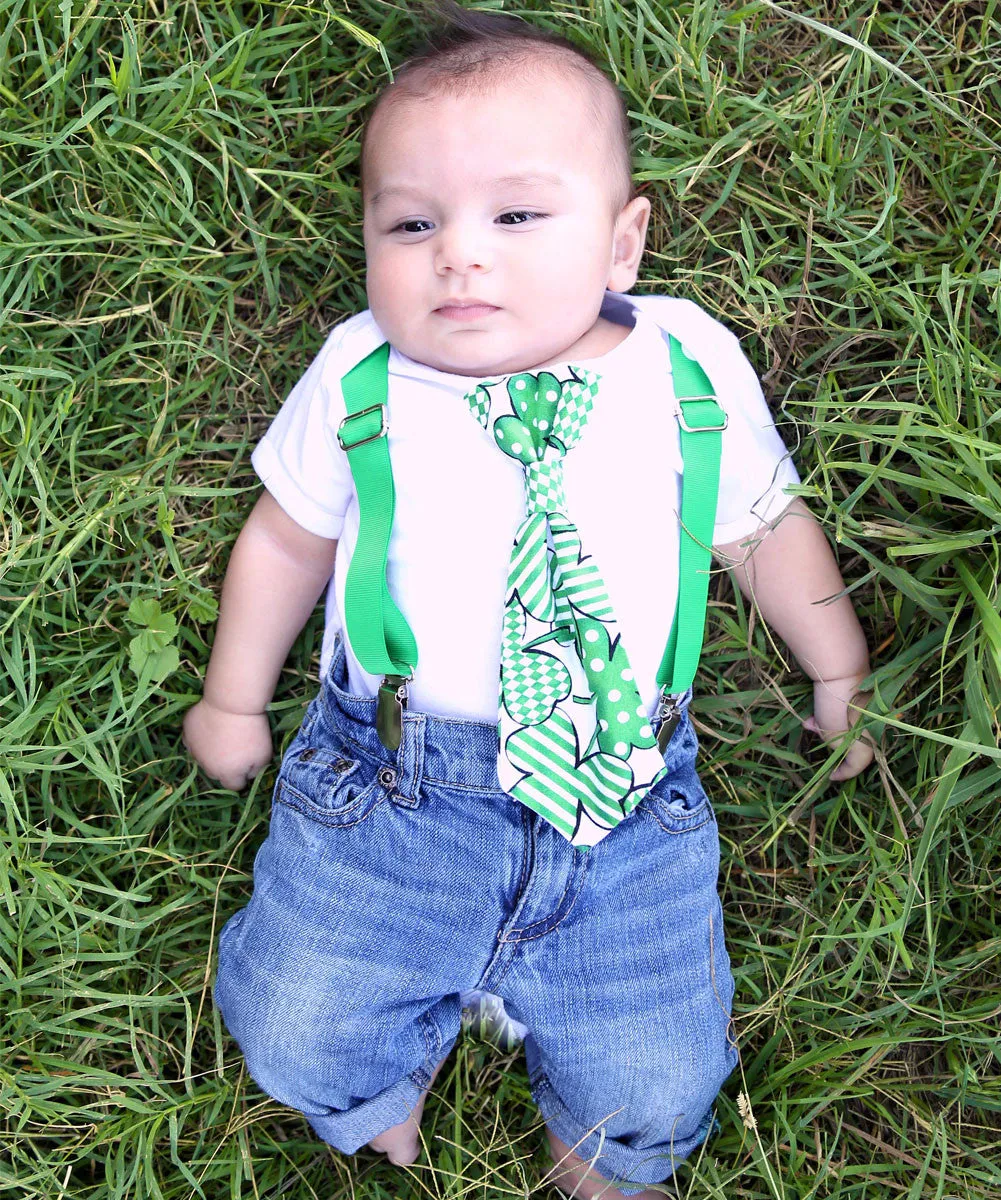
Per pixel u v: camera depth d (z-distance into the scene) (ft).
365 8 5.97
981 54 6.03
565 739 4.90
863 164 6.06
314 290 6.29
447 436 5.23
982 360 5.56
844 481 6.13
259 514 5.82
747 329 6.16
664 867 5.24
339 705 5.40
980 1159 5.53
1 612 5.82
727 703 6.22
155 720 6.11
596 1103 5.26
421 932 5.13
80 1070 5.65
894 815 5.95
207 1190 5.95
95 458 6.10
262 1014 5.11
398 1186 5.99
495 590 5.14
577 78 5.10
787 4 6.08
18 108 5.72
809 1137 5.85
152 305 5.92
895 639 6.04
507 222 4.95
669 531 5.31
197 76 5.70
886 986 5.92
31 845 5.94
